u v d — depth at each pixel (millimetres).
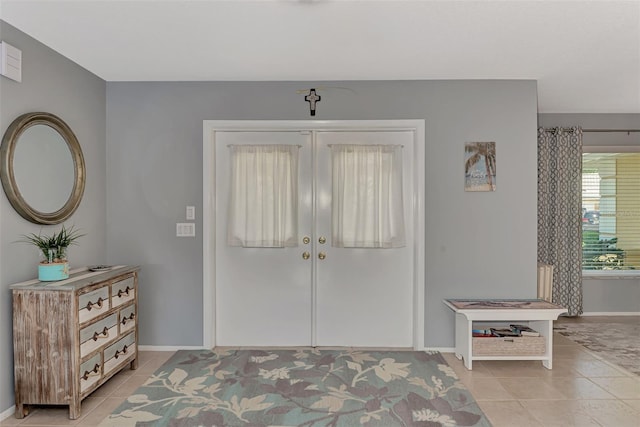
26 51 2600
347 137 3684
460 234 3531
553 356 3496
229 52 2906
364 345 3717
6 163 2402
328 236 3711
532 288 3527
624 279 4895
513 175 3516
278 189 3641
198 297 3604
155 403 2617
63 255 2684
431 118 3523
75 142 3049
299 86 3545
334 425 2354
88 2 2188
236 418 2432
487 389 2828
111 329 2801
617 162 4973
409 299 3699
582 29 2520
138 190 3572
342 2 2189
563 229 4715
